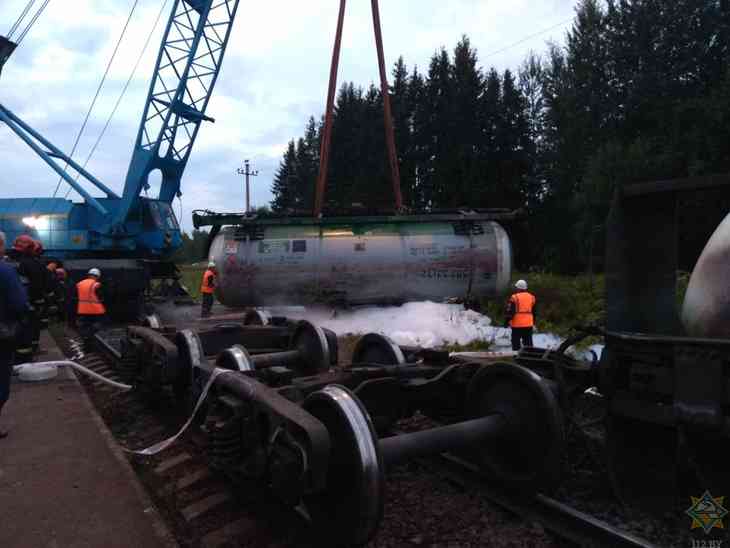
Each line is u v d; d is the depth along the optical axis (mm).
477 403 4000
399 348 5148
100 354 10180
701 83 30422
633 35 32719
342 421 2865
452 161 43562
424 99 48344
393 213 15258
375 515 2744
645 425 3592
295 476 2781
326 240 14148
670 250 3863
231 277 14023
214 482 4418
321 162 16812
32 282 8812
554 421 3377
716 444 3256
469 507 3891
